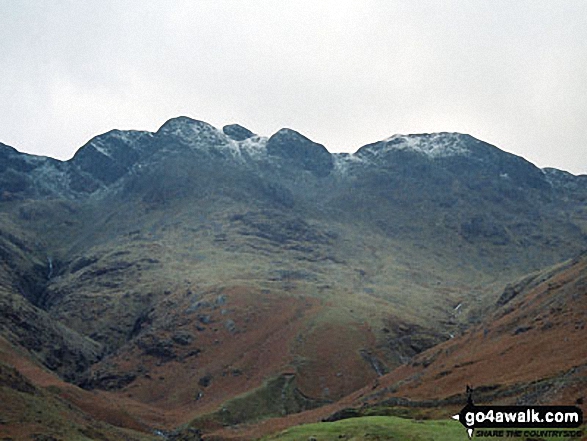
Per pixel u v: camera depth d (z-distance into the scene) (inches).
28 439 3464.6
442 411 3388.3
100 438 4072.3
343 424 2642.7
